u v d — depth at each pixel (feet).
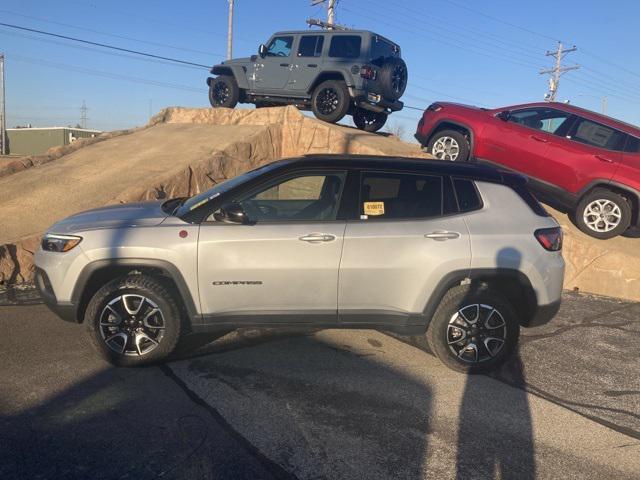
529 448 10.71
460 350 14.05
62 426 10.73
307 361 14.55
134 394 12.21
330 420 11.41
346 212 13.67
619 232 26.89
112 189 27.76
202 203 13.74
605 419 12.13
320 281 13.41
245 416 11.41
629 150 26.71
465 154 30.68
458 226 13.71
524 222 14.07
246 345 15.57
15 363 13.73
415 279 13.50
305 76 38.01
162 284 13.55
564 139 27.89
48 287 13.62
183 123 42.63
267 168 14.39
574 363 15.58
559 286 14.23
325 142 35.35
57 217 24.70
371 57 36.88
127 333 13.48
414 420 11.59
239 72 41.01
